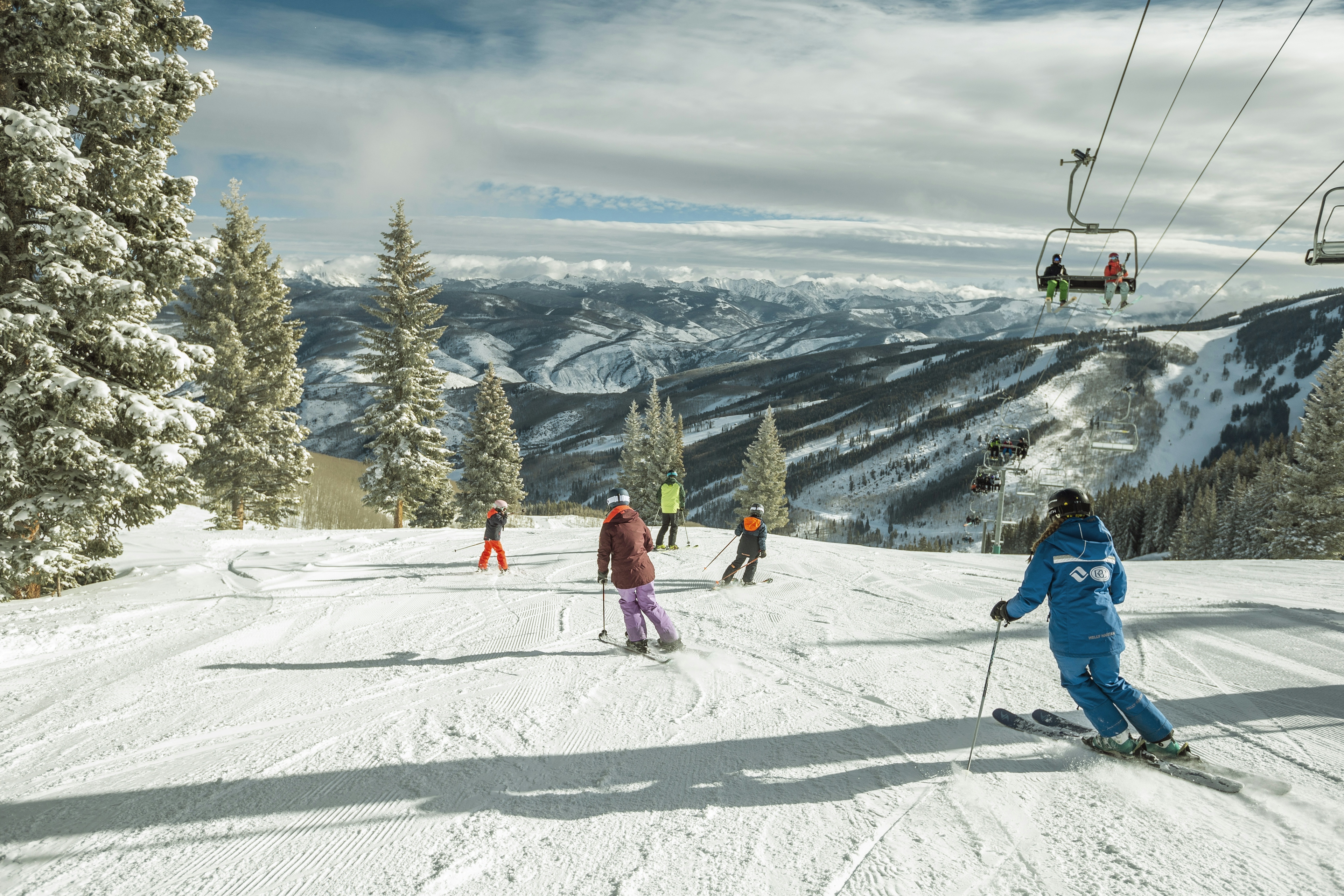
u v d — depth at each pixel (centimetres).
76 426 1081
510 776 418
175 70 1157
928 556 1619
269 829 362
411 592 1101
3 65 1052
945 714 504
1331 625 729
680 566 1344
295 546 1783
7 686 641
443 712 536
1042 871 305
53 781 431
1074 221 1417
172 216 1198
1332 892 283
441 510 3869
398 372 3228
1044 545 425
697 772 416
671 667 646
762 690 568
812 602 955
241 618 916
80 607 972
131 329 1105
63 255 1071
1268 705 507
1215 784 380
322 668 674
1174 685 555
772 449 6931
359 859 331
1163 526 8844
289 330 2992
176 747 481
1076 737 450
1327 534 3700
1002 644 699
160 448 1131
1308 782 386
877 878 302
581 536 2016
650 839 341
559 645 740
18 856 342
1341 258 842
